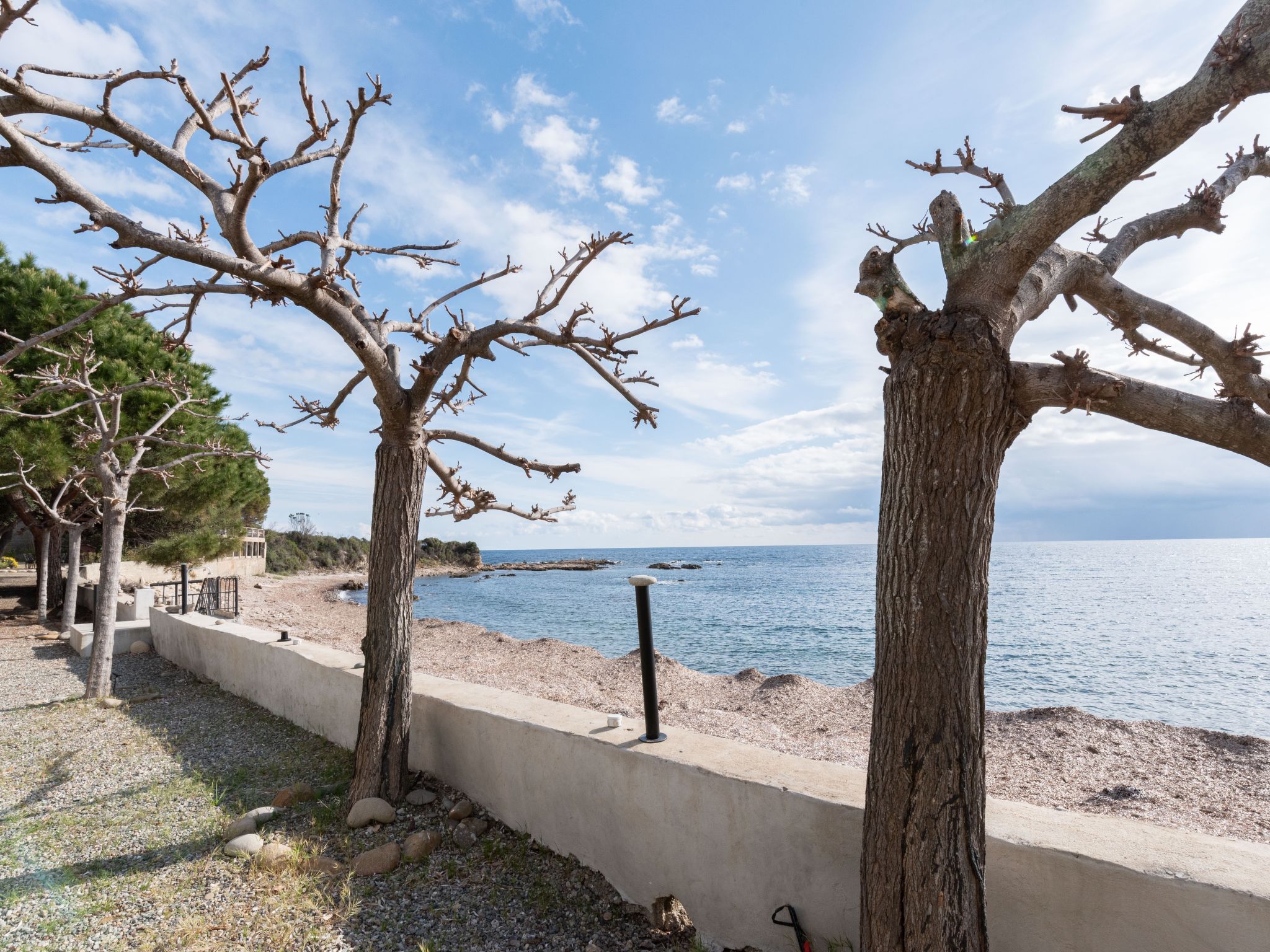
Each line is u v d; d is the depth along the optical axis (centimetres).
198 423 1377
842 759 604
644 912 322
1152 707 1095
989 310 213
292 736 619
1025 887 208
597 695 916
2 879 360
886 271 239
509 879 354
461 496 552
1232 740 639
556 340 437
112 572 821
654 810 316
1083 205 192
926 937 194
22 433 1116
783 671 1558
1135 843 206
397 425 450
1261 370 258
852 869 247
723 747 330
